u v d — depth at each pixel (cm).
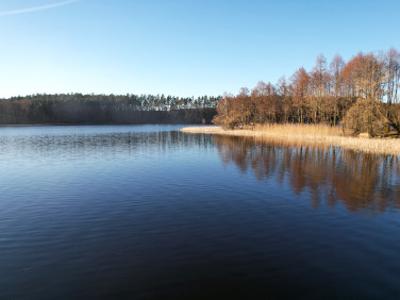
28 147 3981
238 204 1446
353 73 5562
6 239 1045
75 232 1106
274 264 861
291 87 6900
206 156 3062
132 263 870
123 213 1323
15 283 767
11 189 1752
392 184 1816
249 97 7812
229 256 911
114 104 17638
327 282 764
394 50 4747
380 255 916
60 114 14500
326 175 2078
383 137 3941
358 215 1288
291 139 4797
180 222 1209
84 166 2523
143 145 4234
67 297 705
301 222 1204
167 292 723
